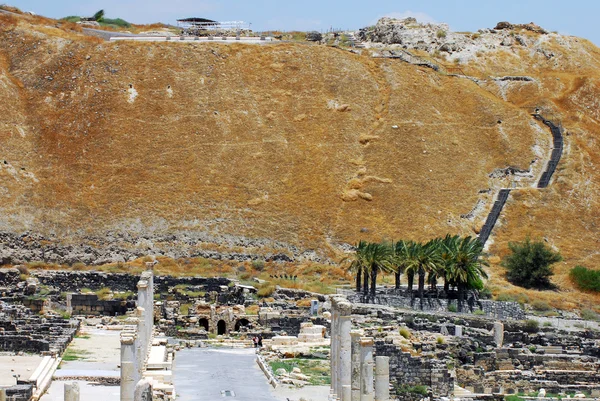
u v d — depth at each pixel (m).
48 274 156.50
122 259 173.25
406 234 186.50
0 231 173.38
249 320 134.38
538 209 196.75
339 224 187.25
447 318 132.50
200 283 155.00
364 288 148.75
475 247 152.88
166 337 128.25
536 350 122.56
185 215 184.88
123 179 192.25
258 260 175.00
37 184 187.62
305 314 135.75
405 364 100.38
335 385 76.44
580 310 161.62
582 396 106.31
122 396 70.81
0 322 114.00
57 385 86.56
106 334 121.81
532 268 172.75
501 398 100.88
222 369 103.44
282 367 102.81
